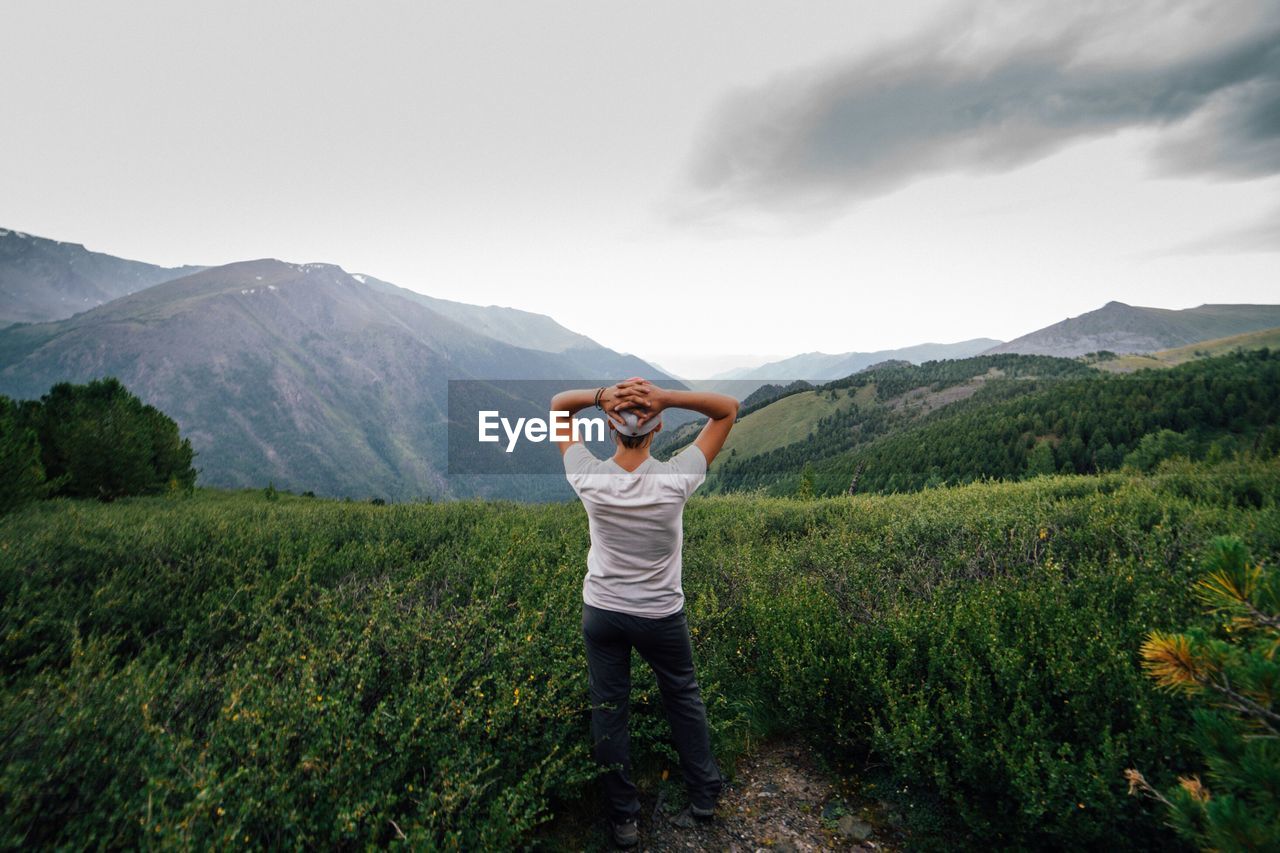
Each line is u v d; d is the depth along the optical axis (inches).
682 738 103.0
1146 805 83.3
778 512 397.4
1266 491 296.4
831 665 122.0
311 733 87.0
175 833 64.4
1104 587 147.3
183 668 119.3
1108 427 3422.7
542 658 122.9
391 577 188.5
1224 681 58.2
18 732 81.8
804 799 110.3
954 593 159.3
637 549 94.2
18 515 350.3
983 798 99.0
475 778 85.5
